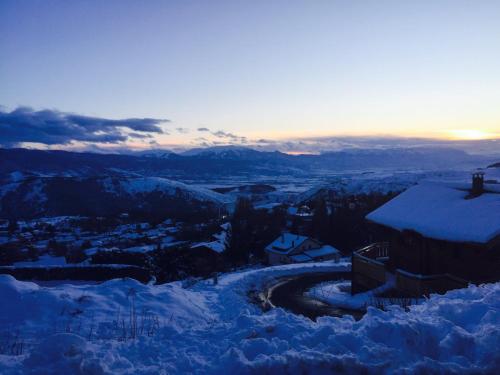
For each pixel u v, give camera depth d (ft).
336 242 177.06
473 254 45.91
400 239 54.90
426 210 52.80
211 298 53.26
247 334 20.44
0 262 169.68
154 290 44.37
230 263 149.69
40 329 32.07
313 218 198.29
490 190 51.88
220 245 169.89
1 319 33.32
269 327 20.76
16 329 31.76
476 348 17.42
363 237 172.96
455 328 18.97
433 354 17.43
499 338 17.60
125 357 19.36
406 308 28.55
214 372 16.62
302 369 15.97
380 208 59.67
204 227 278.26
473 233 43.78
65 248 209.26
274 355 16.76
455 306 22.90
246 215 213.05
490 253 44.55
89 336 31.07
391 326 18.65
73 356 16.69
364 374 15.93
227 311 46.60
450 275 47.83
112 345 20.71
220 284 61.72
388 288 53.16
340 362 16.08
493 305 22.45
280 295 57.11
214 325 24.06
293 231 200.54
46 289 39.55
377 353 16.85
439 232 47.03
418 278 48.78
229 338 20.67
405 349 17.51
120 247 220.43
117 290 42.37
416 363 16.17
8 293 36.58
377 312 23.11
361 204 198.80
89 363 16.34
